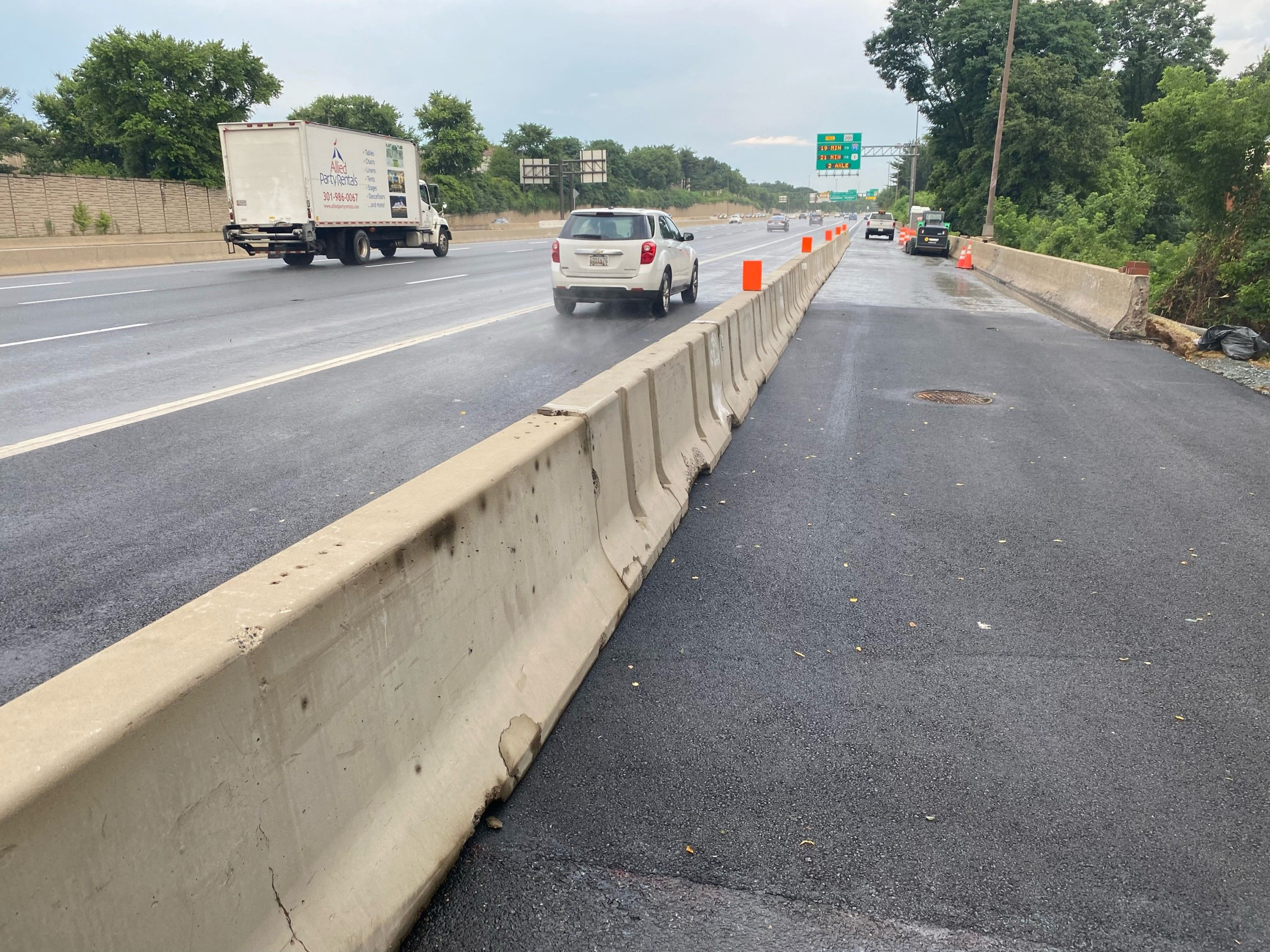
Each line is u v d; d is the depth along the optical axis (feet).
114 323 42.55
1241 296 56.85
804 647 12.55
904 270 106.32
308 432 22.45
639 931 7.34
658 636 12.77
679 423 19.45
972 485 20.52
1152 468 22.29
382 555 7.36
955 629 13.20
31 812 4.34
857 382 33.17
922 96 189.88
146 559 14.35
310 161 79.41
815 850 8.38
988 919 7.58
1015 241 144.36
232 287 63.52
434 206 108.78
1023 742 10.27
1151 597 14.44
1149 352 42.55
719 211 559.38
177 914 5.25
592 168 266.36
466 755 8.56
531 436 11.45
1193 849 8.52
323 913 6.41
